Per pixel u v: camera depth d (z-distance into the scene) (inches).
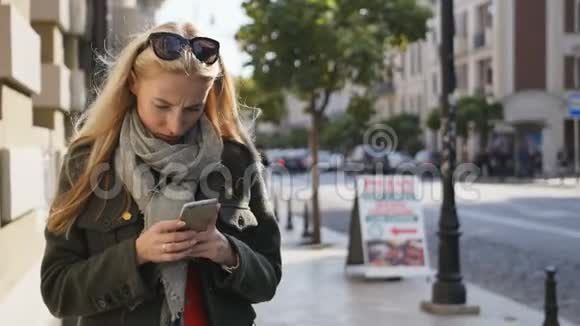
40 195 178.4
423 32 524.4
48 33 223.6
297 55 507.5
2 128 146.0
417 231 398.3
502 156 1477.6
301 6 500.7
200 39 80.7
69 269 83.6
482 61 1775.3
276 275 92.1
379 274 389.1
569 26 1628.9
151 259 79.4
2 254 140.6
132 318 84.1
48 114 223.3
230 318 87.9
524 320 301.6
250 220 89.8
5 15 146.2
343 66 521.3
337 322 296.4
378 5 511.5
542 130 1632.6
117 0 356.2
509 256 492.4
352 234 408.5
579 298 358.3
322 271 422.6
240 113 104.6
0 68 145.3
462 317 306.8
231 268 85.0
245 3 513.3
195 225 78.8
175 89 80.5
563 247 530.9
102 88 95.9
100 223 84.3
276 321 297.7
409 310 320.2
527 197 986.7
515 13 1640.0
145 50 82.4
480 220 717.3
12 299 140.9
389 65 561.3
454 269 317.1
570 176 1450.5
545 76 1628.9
